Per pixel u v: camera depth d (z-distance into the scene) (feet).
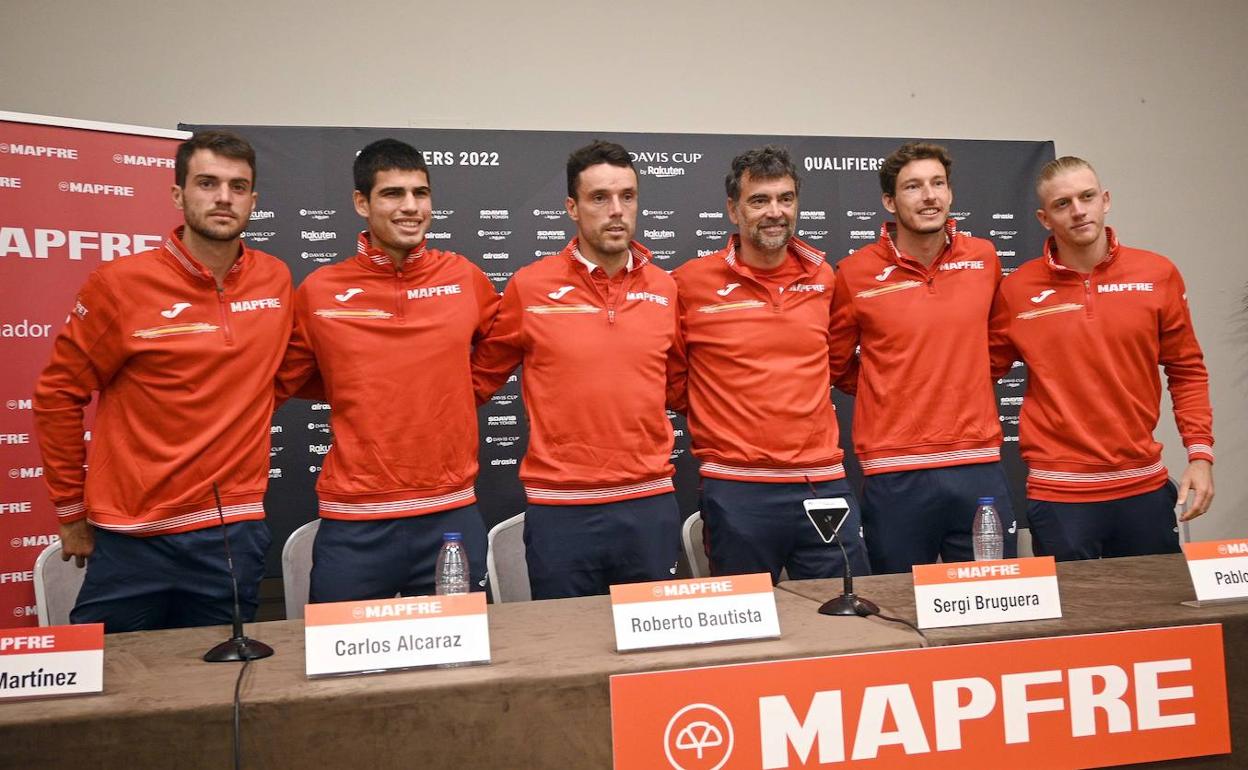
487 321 8.56
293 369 8.06
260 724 4.25
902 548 9.11
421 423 7.86
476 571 8.04
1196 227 13.00
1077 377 9.09
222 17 10.92
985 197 12.10
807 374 8.68
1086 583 6.33
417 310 8.00
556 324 8.30
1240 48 13.03
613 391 8.21
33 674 4.37
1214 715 5.17
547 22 11.58
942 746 4.79
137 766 4.16
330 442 10.82
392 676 4.58
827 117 12.15
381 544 7.82
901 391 9.07
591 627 5.54
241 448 7.48
